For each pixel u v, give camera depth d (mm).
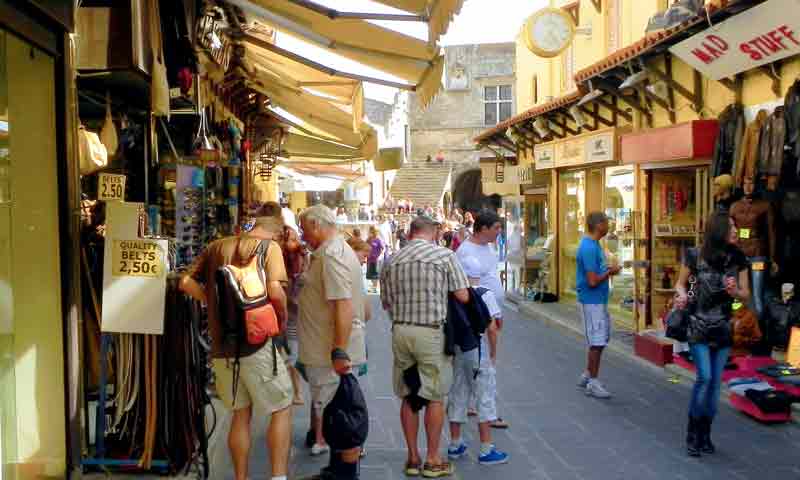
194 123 8609
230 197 11023
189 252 7457
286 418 5164
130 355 5449
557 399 8312
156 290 5285
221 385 5121
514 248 19812
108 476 5285
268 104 14203
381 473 5973
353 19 6281
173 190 7836
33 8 4492
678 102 11562
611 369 9859
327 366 5496
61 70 4941
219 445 6371
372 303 18484
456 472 5969
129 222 5289
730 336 6246
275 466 5137
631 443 6703
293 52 8891
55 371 4910
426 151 42656
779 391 7309
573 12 17375
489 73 41938
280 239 7062
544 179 17875
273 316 5086
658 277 12133
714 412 6328
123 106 7316
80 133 6031
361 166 23703
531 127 18984
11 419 4484
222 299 5027
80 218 5219
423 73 7328
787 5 7484
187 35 6906
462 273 5777
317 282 5520
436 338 5703
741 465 6086
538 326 14062
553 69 19578
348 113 12305
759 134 8648
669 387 8812
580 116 14602
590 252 8281
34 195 4801
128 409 5441
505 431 7117
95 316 5508
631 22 14141
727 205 9242
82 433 5344
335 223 5586
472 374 6148
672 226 11977
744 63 8773
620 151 12977
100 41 5430
